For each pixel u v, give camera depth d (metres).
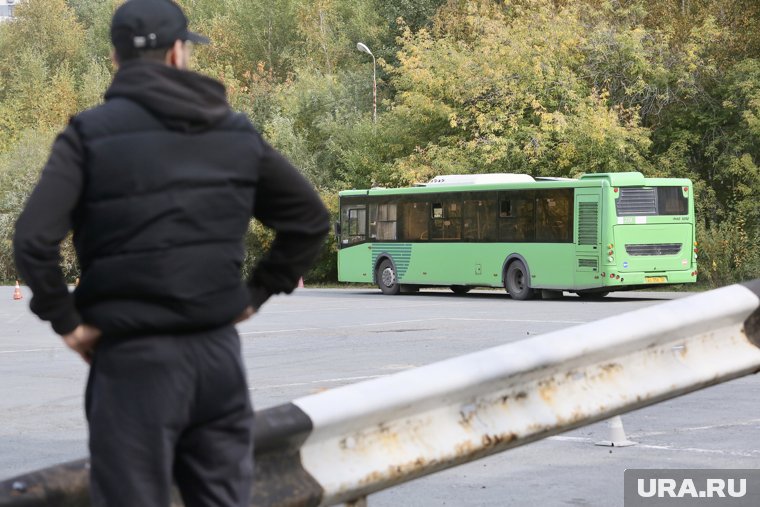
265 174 5.09
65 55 133.25
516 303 40.59
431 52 63.19
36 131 98.12
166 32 4.90
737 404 16.55
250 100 84.19
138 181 4.70
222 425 4.91
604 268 40.44
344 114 73.56
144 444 4.70
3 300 55.12
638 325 8.49
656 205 41.03
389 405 7.05
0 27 137.75
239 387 4.93
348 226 51.62
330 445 6.93
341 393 6.95
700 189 55.81
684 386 8.83
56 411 17.30
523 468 12.39
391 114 67.06
